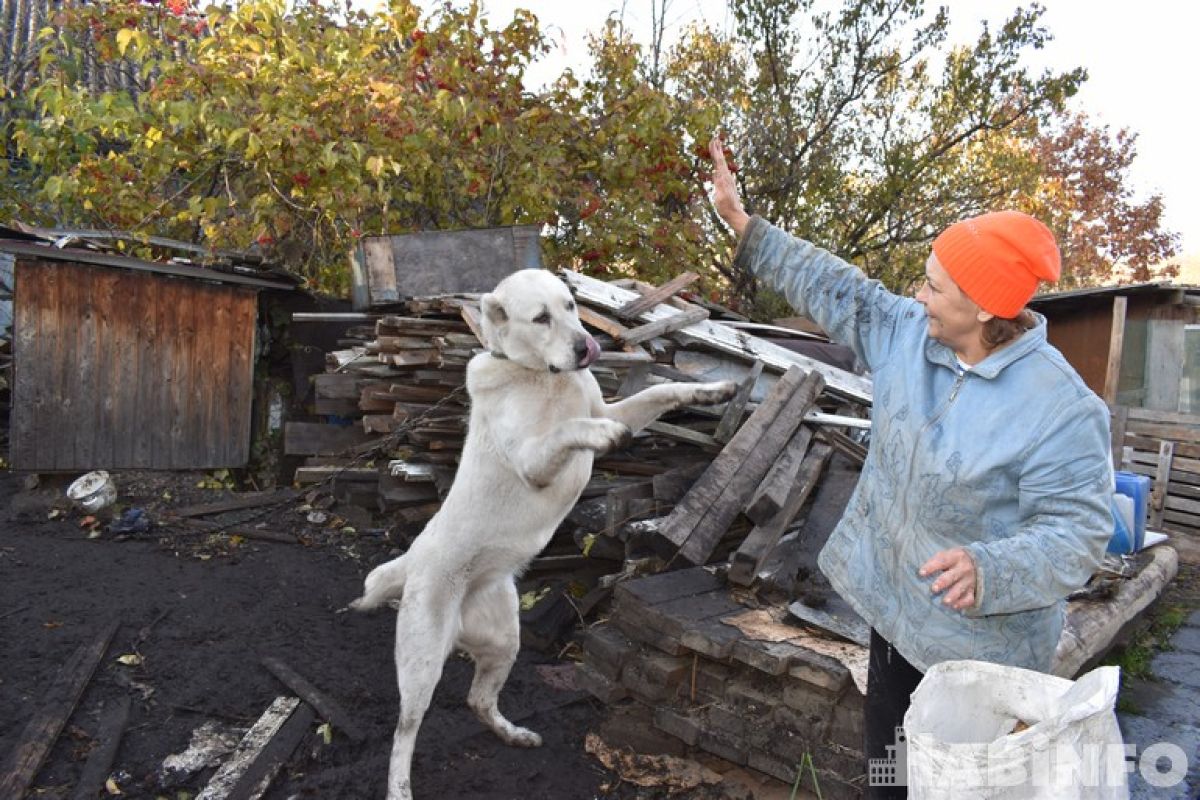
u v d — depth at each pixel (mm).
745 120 12164
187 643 4715
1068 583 1986
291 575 5766
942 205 13008
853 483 4766
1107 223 21266
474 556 3430
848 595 2418
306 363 8141
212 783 3518
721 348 5789
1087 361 9750
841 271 2557
